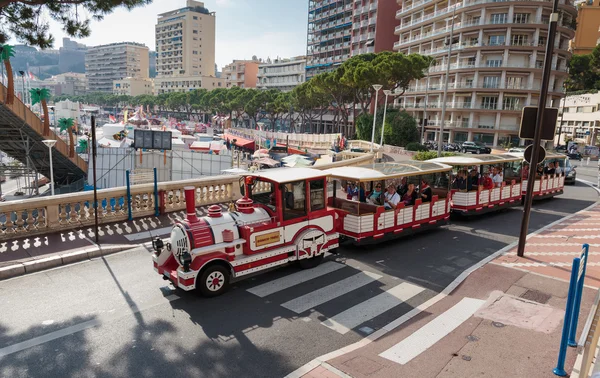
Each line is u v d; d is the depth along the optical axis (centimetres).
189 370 569
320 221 965
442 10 6600
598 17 7744
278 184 872
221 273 809
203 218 816
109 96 16738
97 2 1080
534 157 990
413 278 916
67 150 2981
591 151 5459
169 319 712
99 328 677
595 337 534
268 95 8725
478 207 1491
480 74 6228
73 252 982
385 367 570
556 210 1723
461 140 6588
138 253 1030
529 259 1034
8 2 978
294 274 929
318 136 5562
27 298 780
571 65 7344
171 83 16175
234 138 5888
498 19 6028
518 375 548
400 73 4725
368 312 748
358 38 8669
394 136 5200
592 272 939
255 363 586
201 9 16888
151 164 2698
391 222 1141
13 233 1062
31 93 2723
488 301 787
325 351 619
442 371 560
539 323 696
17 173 3569
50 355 601
